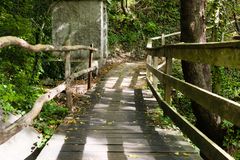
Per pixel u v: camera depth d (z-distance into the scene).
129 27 22.44
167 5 23.95
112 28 22.11
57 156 4.02
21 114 5.34
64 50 6.08
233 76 9.97
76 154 4.11
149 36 22.47
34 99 6.45
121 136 4.97
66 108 6.82
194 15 6.84
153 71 7.92
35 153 4.54
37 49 4.27
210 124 6.85
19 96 5.65
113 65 16.25
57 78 11.62
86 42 13.98
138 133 5.16
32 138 4.82
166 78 5.77
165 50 6.00
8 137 3.09
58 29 13.94
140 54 20.72
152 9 24.08
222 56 2.80
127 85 10.70
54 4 13.08
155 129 5.40
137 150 4.29
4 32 6.86
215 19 11.70
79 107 7.26
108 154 4.13
